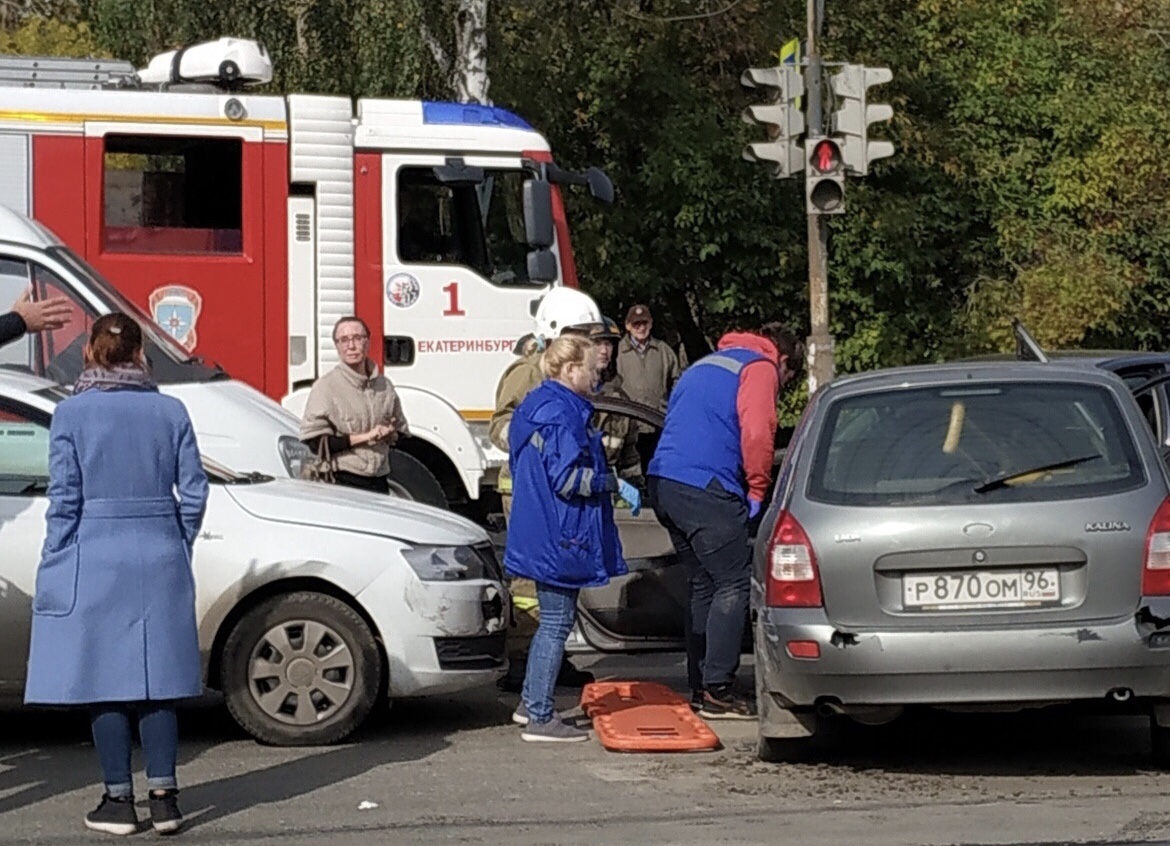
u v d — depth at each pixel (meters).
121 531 8.58
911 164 32.25
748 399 11.49
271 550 10.77
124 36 27.77
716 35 31.34
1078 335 31.84
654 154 29.52
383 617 10.87
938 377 9.89
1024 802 9.13
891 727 11.51
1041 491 9.32
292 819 9.02
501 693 13.12
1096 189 33.09
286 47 27.75
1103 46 35.34
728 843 8.33
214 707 12.49
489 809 9.20
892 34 32.91
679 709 11.89
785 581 9.47
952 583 9.26
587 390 11.16
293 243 17.72
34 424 10.70
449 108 18.39
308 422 13.27
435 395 17.22
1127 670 9.08
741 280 30.44
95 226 17.17
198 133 17.42
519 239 18.39
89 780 10.00
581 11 30.59
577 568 10.98
